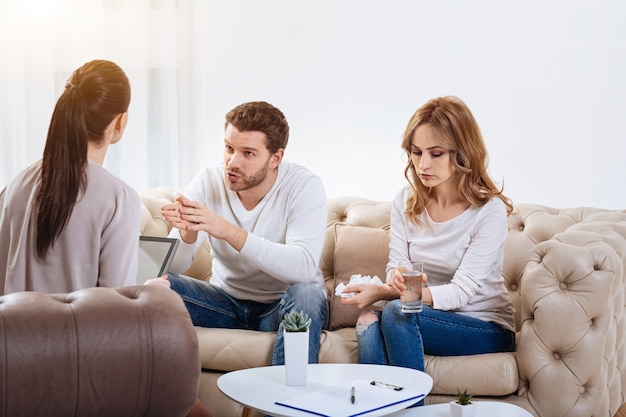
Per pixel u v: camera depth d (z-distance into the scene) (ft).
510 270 10.10
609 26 12.07
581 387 8.50
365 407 6.66
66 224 6.50
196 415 5.72
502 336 8.96
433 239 9.39
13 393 4.17
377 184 12.85
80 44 12.23
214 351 8.88
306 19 12.92
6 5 11.73
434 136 9.11
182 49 12.87
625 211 10.32
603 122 12.14
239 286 9.73
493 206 9.24
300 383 7.31
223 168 10.01
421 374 7.65
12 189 6.79
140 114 12.51
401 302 8.56
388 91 12.73
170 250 8.66
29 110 11.97
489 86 12.41
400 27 12.64
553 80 12.25
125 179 12.57
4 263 6.73
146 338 4.41
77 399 4.29
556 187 12.31
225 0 13.03
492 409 7.34
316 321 8.78
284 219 9.64
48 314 4.31
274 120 9.37
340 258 10.24
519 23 12.30
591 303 8.42
